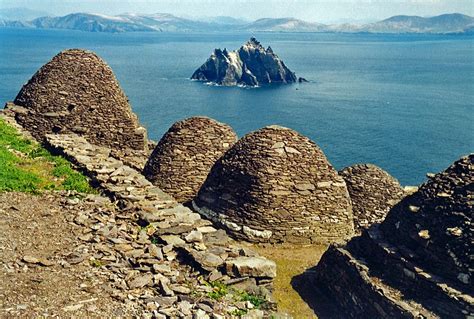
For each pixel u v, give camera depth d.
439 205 12.20
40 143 20.12
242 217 16.19
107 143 22.58
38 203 13.49
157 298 9.49
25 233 11.51
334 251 13.90
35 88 22.19
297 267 15.05
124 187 15.05
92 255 10.87
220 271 10.86
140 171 20.27
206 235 12.40
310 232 16.25
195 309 9.29
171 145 19.05
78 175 16.25
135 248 11.40
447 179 12.56
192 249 11.43
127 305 9.18
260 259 11.27
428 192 12.71
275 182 16.19
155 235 12.14
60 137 20.36
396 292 11.77
